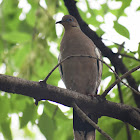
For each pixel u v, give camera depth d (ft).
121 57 32.73
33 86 22.85
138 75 34.06
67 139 33.83
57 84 35.32
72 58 33.30
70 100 24.14
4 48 38.29
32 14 39.22
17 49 37.29
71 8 31.30
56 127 30.17
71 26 37.55
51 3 35.91
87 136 28.35
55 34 35.91
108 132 32.24
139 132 31.86
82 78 33.68
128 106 25.80
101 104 25.32
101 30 33.27
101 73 33.99
